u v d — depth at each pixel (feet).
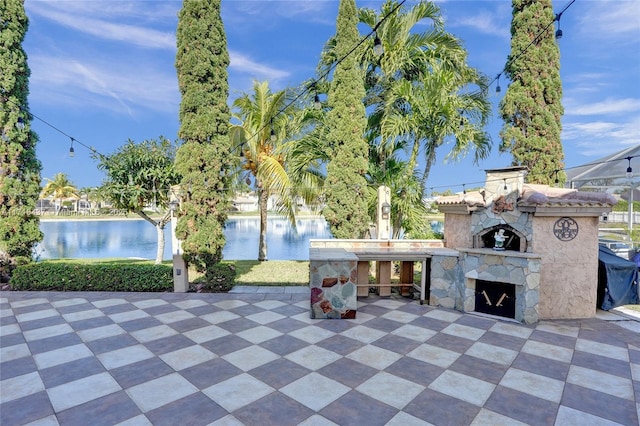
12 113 29.14
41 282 27.25
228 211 35.35
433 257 23.57
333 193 30.91
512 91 30.86
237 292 27.02
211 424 10.28
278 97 38.73
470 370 13.91
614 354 15.52
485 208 22.91
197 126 27.89
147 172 35.32
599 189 37.83
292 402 11.50
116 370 13.76
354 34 30.37
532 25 30.07
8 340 16.89
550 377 13.33
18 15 29.12
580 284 20.88
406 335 17.85
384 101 33.96
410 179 34.04
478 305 22.24
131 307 22.72
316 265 20.48
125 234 100.99
